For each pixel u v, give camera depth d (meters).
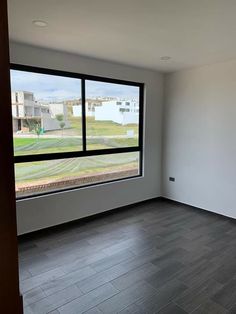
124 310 2.00
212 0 1.93
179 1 1.95
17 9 2.09
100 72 3.83
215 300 2.12
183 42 2.93
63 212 3.65
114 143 4.30
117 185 4.27
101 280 2.39
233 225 3.72
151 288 2.27
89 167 4.02
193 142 4.35
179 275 2.47
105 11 2.13
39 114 3.41
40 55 3.23
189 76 4.30
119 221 3.86
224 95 3.85
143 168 4.66
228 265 2.65
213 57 3.56
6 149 0.49
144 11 2.13
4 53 0.47
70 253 2.89
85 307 2.03
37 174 3.46
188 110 4.37
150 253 2.90
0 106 0.47
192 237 3.32
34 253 2.89
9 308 0.53
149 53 3.39
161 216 4.07
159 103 4.73
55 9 2.10
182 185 4.61
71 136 3.76
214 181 4.11
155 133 4.76
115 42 2.96
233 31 2.57
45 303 2.07
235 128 3.76
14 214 0.51
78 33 2.66
